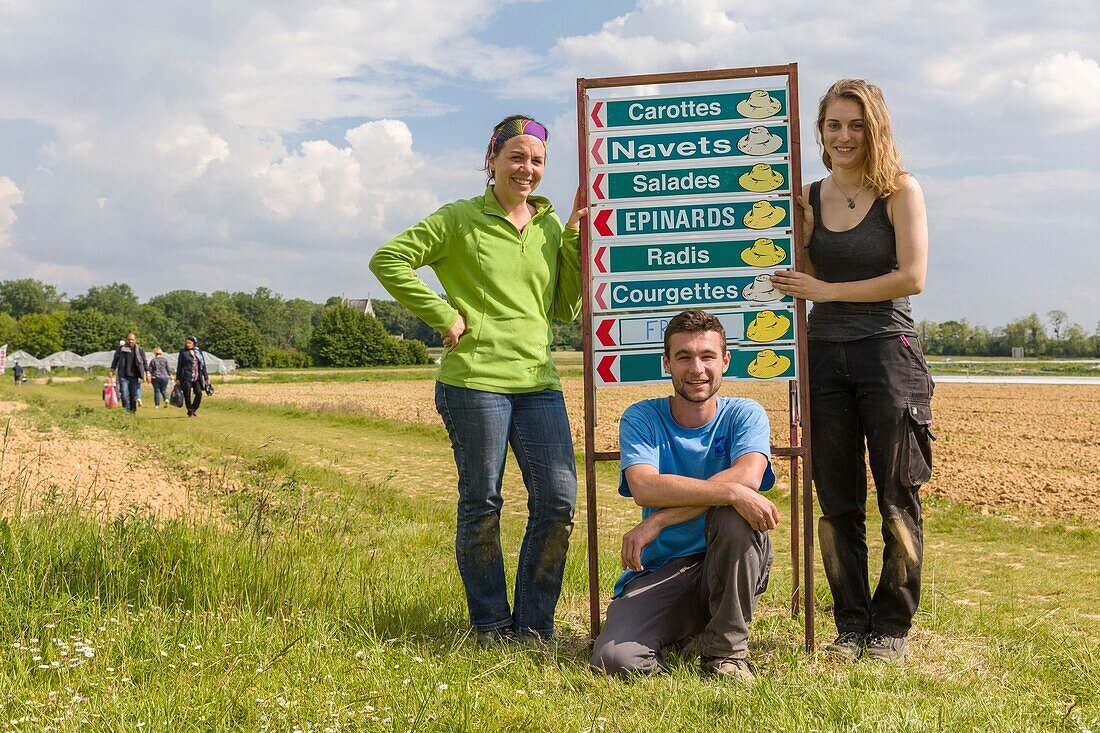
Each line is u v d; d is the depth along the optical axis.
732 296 4.61
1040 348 143.00
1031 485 12.92
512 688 3.68
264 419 23.61
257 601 4.53
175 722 2.97
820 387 4.52
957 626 5.05
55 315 146.50
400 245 4.39
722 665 3.96
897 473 4.34
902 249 4.34
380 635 4.35
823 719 3.28
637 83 4.66
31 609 3.94
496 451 4.48
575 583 5.98
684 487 4.05
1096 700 3.68
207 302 184.00
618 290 4.68
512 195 4.52
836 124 4.37
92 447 12.43
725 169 4.63
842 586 4.56
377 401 38.53
